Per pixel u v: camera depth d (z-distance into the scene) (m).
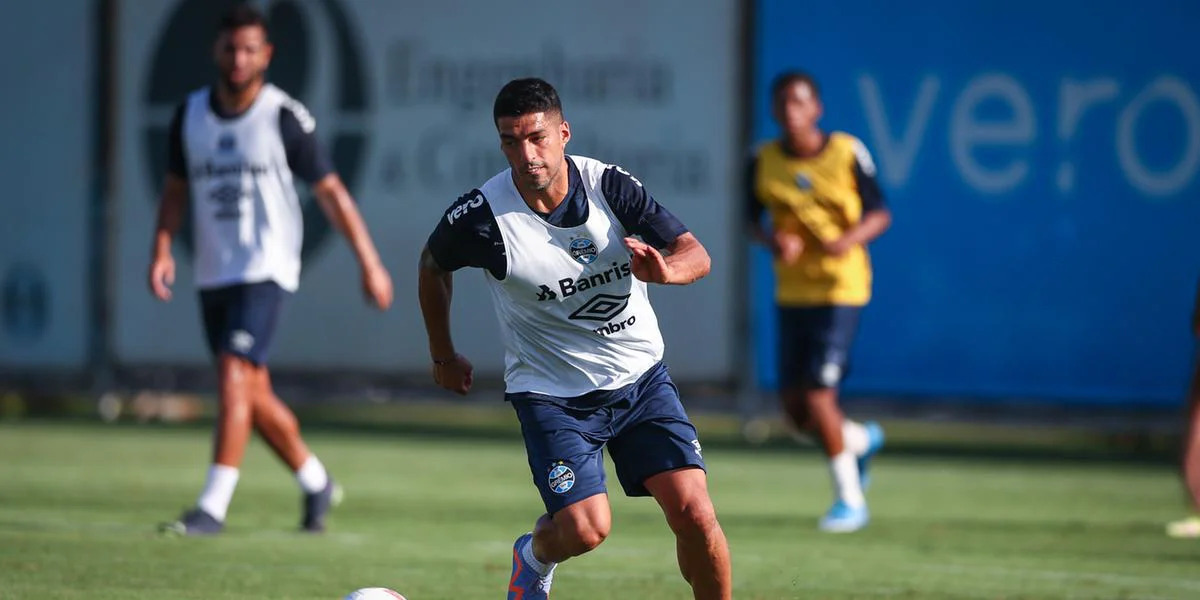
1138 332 45.16
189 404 55.31
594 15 48.59
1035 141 45.62
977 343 46.12
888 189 46.56
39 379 52.91
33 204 52.72
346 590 22.66
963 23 45.97
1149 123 44.94
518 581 18.03
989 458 46.94
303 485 29.00
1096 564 26.64
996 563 26.66
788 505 35.50
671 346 48.41
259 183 27.69
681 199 48.19
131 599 21.52
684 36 48.00
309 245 50.56
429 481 38.91
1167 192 44.84
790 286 31.91
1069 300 45.53
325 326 50.56
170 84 51.84
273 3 50.97
